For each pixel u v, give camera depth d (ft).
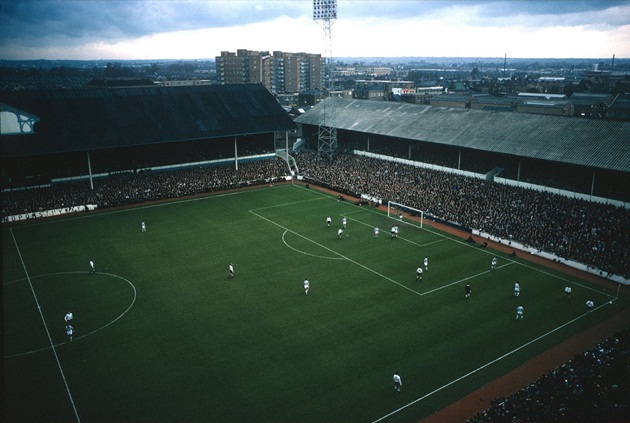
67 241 214.90
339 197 284.00
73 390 113.91
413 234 224.94
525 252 203.82
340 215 253.44
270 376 119.65
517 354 130.00
